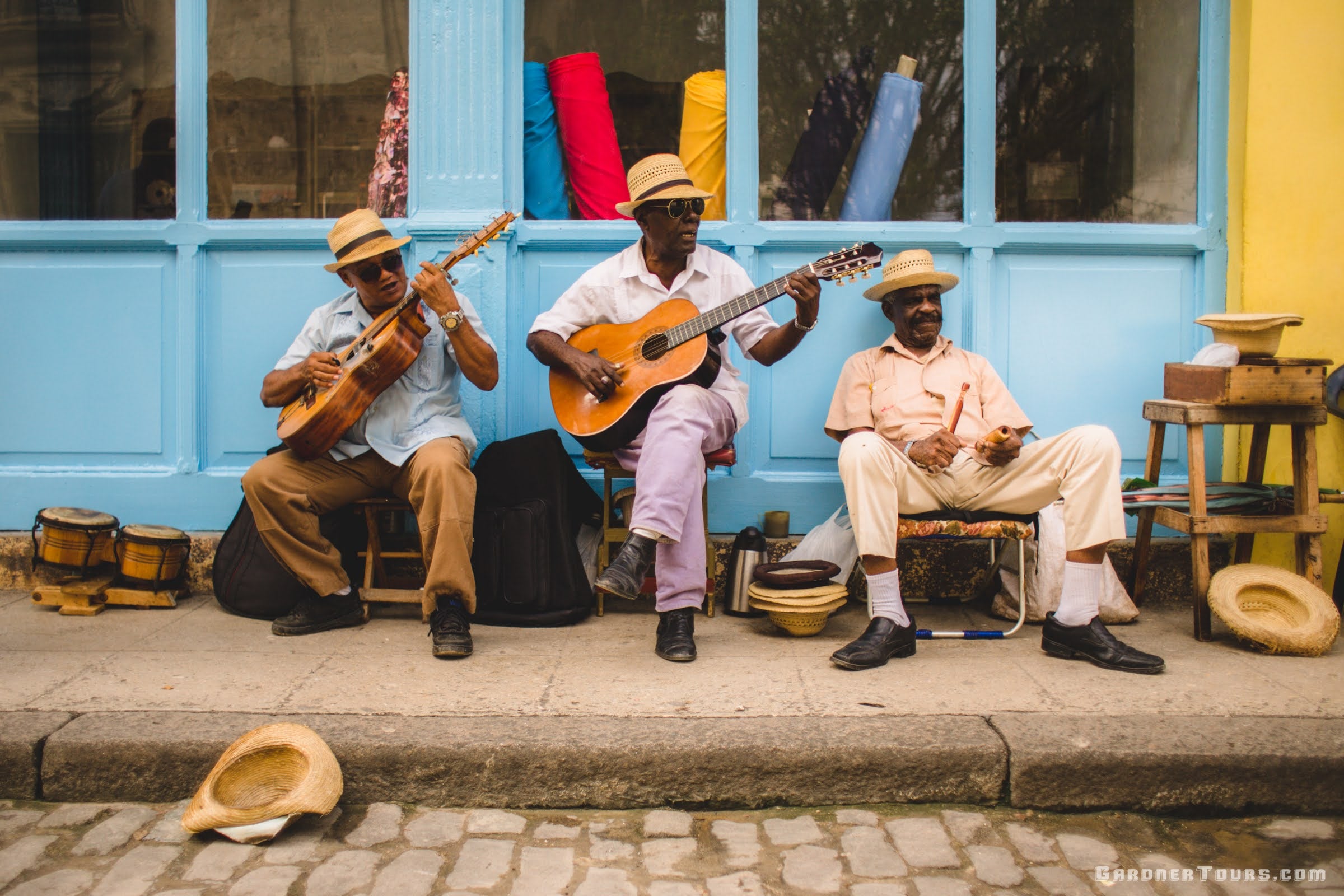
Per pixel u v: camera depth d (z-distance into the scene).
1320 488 3.62
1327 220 3.60
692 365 3.15
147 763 2.46
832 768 2.44
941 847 2.27
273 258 3.83
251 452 3.87
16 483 3.83
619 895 2.09
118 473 3.84
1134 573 3.61
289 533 3.27
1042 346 3.84
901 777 2.44
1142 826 2.38
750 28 3.81
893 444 3.42
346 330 3.40
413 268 3.78
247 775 2.46
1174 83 3.86
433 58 3.72
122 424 3.86
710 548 3.54
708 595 3.53
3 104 3.91
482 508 3.43
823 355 3.82
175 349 3.85
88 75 3.90
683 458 3.02
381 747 2.45
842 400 3.54
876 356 3.57
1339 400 3.54
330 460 3.32
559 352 3.27
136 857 2.22
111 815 2.41
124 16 3.91
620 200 3.91
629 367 3.25
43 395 3.86
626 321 3.44
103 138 3.91
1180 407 3.32
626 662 3.01
